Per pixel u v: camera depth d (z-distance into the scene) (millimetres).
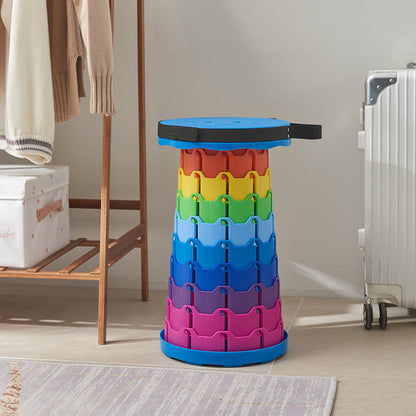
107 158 1933
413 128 1958
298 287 2393
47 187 2064
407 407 1531
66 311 2254
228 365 1771
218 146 1685
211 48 2332
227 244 1758
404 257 2004
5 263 1975
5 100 1940
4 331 2061
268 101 2326
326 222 2348
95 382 1668
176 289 1828
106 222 1942
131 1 2357
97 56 1794
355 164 2303
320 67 2281
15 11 1791
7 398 1579
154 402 1557
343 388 1636
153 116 2398
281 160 2344
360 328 2062
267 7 2281
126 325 2111
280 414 1491
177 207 1841
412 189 1978
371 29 2236
